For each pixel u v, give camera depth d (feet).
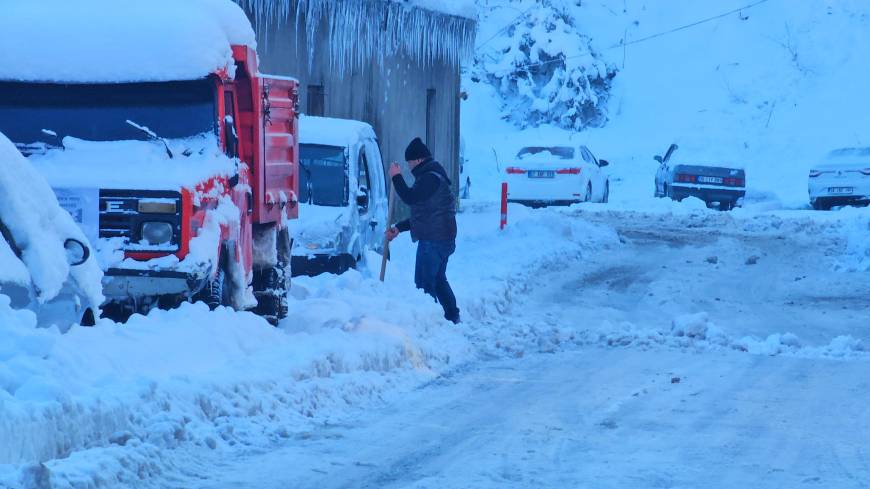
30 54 56.65
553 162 182.19
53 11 58.23
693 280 94.63
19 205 41.04
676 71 340.39
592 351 61.87
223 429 38.42
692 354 60.90
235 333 50.11
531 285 89.97
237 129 60.59
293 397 43.50
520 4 353.10
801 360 59.16
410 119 147.02
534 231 118.52
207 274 51.75
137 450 34.32
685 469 36.27
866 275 99.04
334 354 48.96
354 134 88.28
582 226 126.93
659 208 179.52
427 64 151.84
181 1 59.11
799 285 93.35
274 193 64.75
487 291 76.64
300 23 123.75
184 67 56.08
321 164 86.12
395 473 35.32
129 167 52.90
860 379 53.26
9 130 55.93
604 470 35.94
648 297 85.35
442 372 54.60
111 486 31.73
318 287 73.56
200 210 52.54
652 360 58.70
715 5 362.94
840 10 352.90
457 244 114.62
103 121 56.03
